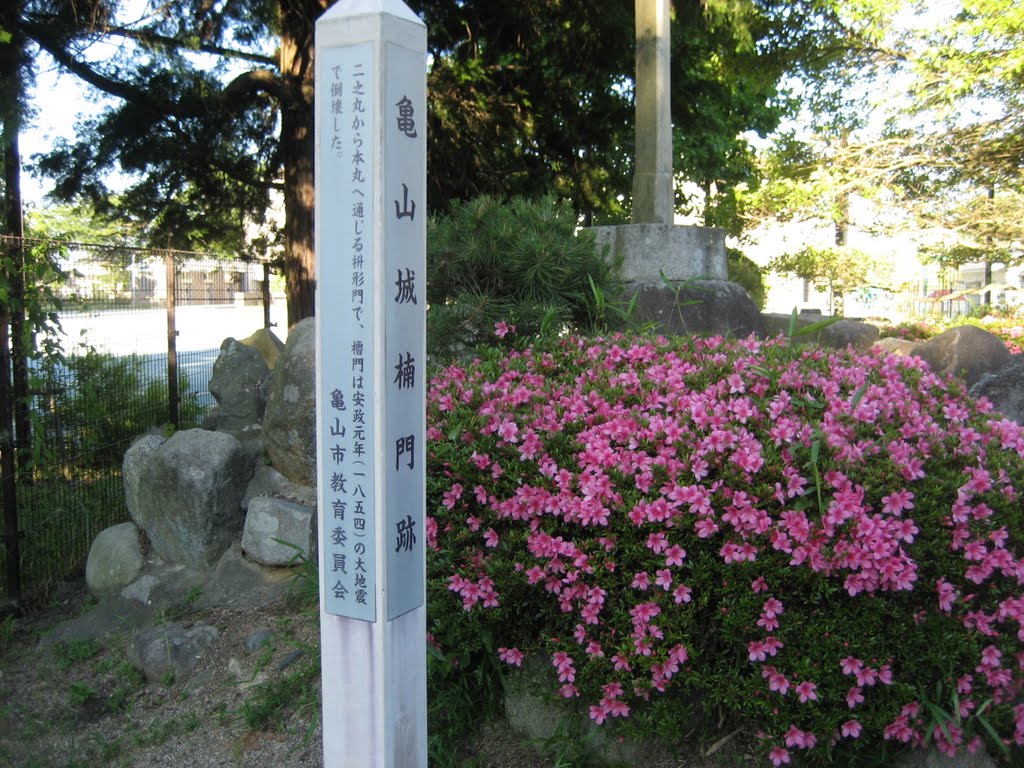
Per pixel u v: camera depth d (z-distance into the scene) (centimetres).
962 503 228
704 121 1122
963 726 232
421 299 201
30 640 403
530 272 385
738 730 247
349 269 193
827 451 232
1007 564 225
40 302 444
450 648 275
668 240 520
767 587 224
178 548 420
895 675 231
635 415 256
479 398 284
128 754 306
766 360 288
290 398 423
